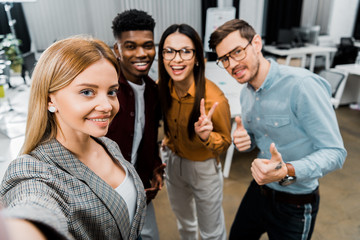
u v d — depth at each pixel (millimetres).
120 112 1186
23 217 314
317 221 2238
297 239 1307
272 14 7078
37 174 545
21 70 3016
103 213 629
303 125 1119
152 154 1404
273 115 1189
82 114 570
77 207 577
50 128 622
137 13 1146
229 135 1366
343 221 2236
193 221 1745
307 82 1068
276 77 1143
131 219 787
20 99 2561
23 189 502
